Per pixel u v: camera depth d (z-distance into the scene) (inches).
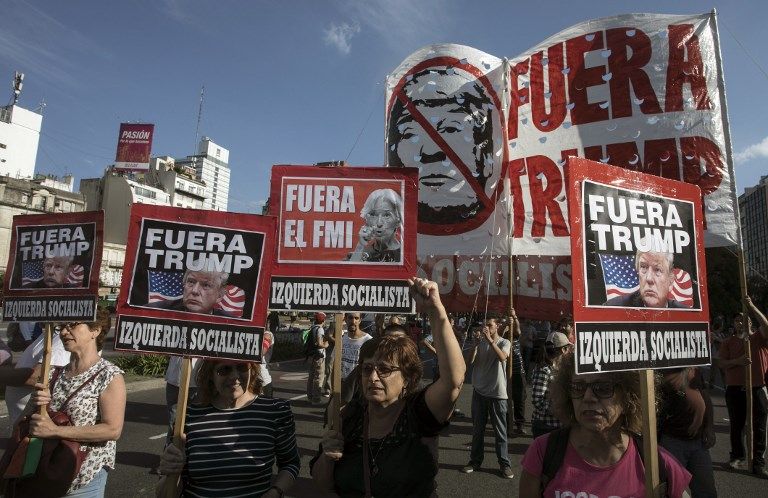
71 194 2213.3
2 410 310.7
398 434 96.7
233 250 118.7
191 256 117.8
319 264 130.0
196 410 110.8
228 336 114.4
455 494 209.6
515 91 292.2
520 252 281.9
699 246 106.2
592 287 90.3
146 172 3191.4
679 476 83.6
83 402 109.8
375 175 133.0
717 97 252.5
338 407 104.5
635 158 259.4
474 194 289.0
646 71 263.4
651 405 85.7
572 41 282.0
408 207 131.1
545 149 279.6
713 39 257.3
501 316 280.8
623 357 89.9
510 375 300.2
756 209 3981.3
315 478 104.1
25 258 131.1
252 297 117.0
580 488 82.4
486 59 298.5
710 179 246.8
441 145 294.2
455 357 93.8
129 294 115.1
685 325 100.8
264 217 120.1
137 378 462.0
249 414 109.8
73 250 126.2
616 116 265.9
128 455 248.4
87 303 120.4
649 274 97.7
